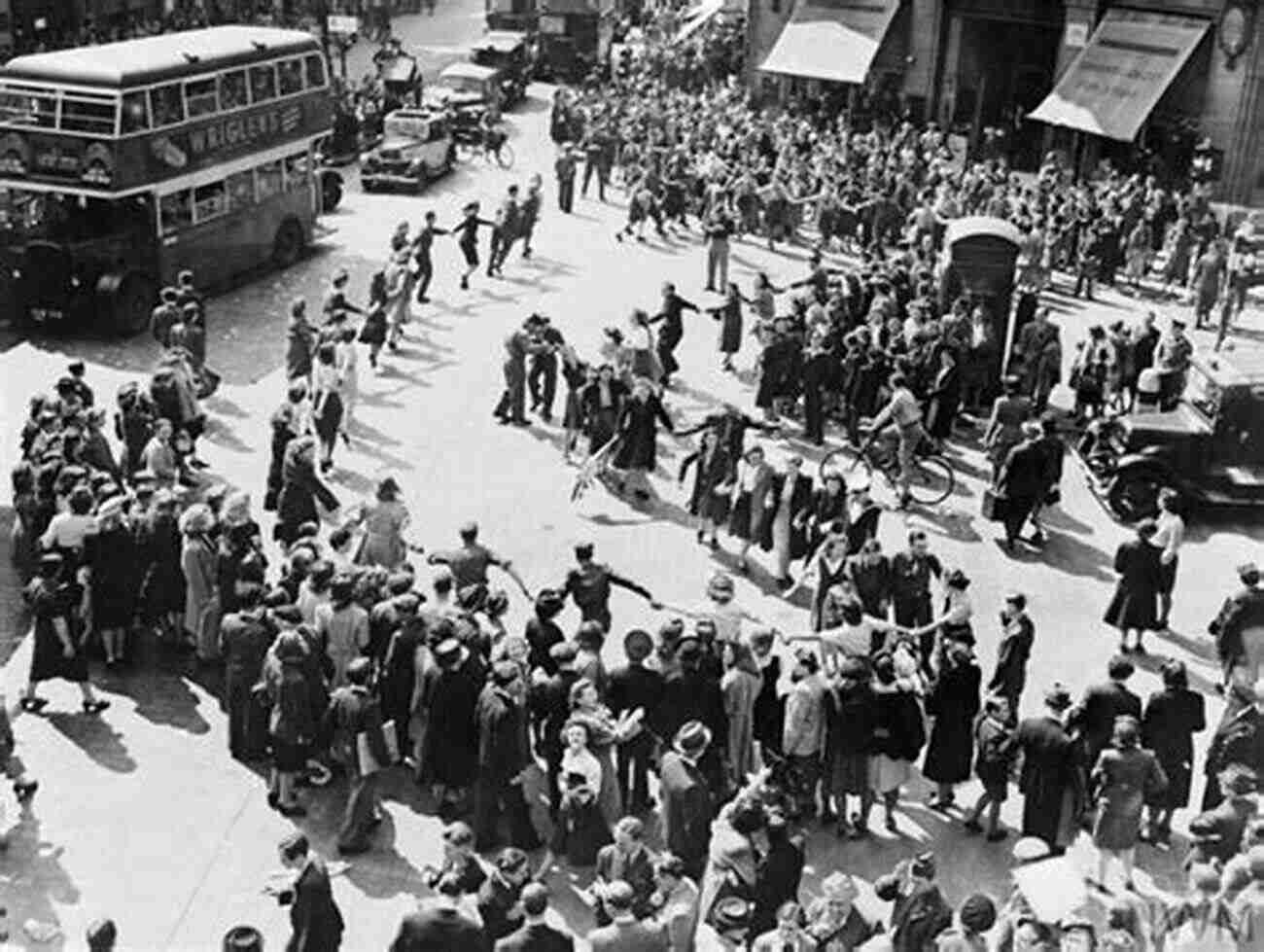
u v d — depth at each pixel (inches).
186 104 1102.4
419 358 1064.2
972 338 971.3
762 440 943.0
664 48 2154.3
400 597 572.4
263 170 1226.0
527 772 537.3
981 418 996.6
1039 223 1273.4
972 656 564.1
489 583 709.3
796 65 1822.1
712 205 1411.2
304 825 555.8
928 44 1798.7
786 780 559.8
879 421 868.0
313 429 900.0
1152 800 527.5
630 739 537.6
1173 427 858.1
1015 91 1768.0
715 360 1091.3
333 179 1461.6
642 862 460.1
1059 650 714.2
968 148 1756.9
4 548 759.7
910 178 1430.9
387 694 576.4
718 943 443.5
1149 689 680.4
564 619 707.4
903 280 1074.1
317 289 1226.6
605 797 533.3
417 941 412.5
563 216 1509.6
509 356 936.3
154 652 669.9
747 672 553.3
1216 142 1536.7
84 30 1990.7
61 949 464.1
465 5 2918.3
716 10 2190.0
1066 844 534.0
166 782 576.1
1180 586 788.0
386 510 671.1
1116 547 832.3
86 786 570.3
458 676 540.7
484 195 1571.1
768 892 456.4
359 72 2188.7
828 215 1390.3
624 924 403.5
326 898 438.6
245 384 999.0
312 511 739.4
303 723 550.6
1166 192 1424.7
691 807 491.5
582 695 525.7
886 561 655.8
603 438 860.0
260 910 508.4
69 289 1048.2
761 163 1459.2
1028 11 1707.7
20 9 1913.1
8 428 898.1
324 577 584.7
